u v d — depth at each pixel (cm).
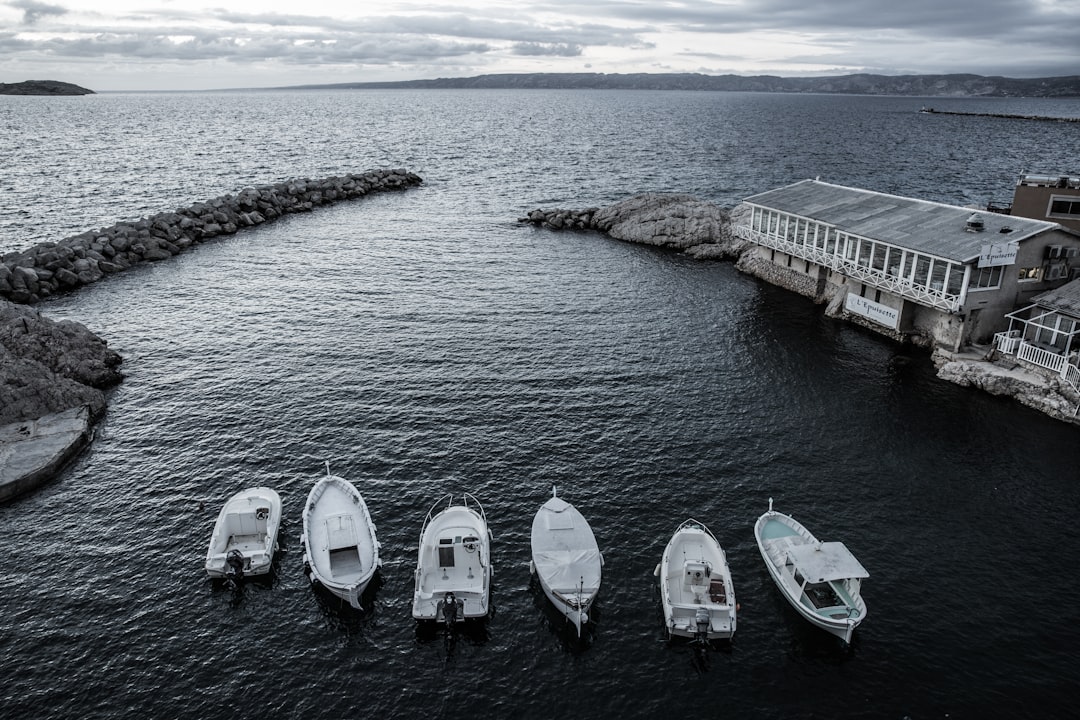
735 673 3175
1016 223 6247
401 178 15262
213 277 8619
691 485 4503
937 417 5294
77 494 4362
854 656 3253
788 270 8319
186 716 2955
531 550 3856
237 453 4822
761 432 5119
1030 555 3872
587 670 3195
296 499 4356
